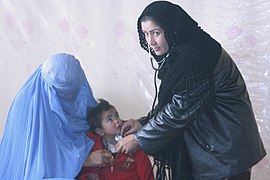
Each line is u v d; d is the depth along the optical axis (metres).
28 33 2.12
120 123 1.74
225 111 1.51
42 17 2.11
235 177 1.52
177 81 1.46
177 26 1.48
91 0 2.08
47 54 2.12
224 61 1.53
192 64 1.44
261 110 2.04
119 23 2.09
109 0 2.08
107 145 1.74
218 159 1.49
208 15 2.04
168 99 1.52
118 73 2.11
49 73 1.59
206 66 1.45
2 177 1.59
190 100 1.44
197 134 1.52
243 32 2.03
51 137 1.57
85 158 1.63
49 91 1.60
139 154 1.75
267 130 2.04
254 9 2.01
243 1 2.01
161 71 1.56
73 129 1.65
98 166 1.67
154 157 1.61
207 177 1.50
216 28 2.04
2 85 2.14
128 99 2.12
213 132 1.50
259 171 2.06
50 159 1.54
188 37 1.51
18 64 2.13
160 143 1.50
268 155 2.04
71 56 1.66
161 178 1.63
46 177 1.50
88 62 2.11
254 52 2.03
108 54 2.10
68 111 1.68
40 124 1.56
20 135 1.58
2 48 2.14
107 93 2.12
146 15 1.50
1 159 1.62
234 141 1.48
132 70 2.10
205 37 1.54
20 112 1.60
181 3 2.05
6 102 2.15
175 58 1.49
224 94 1.52
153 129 1.48
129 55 2.10
